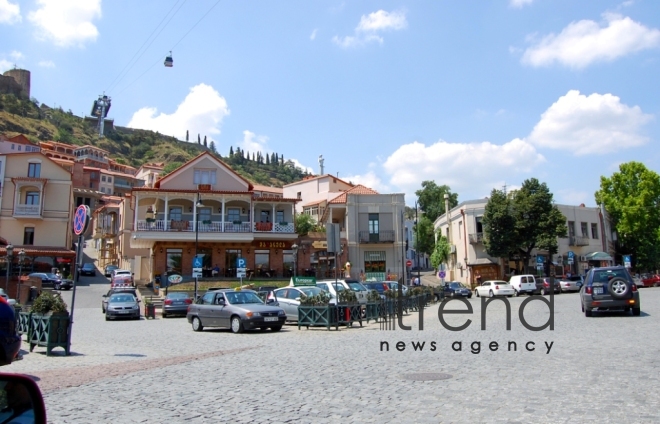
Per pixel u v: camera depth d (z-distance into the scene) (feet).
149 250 195.83
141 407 23.75
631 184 207.92
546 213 167.02
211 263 157.99
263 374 31.60
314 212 216.95
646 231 204.95
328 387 26.96
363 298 81.61
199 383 29.22
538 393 23.85
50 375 32.63
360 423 20.08
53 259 189.98
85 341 55.98
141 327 77.92
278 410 22.49
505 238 167.63
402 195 183.32
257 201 164.35
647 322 56.39
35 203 186.29
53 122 609.01
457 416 20.48
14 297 128.77
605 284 65.21
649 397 22.38
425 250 272.72
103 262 245.86
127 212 209.87
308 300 64.95
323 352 41.19
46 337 43.16
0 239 125.39
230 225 156.66
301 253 167.32
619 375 27.30
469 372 29.81
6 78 595.06
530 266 182.19
